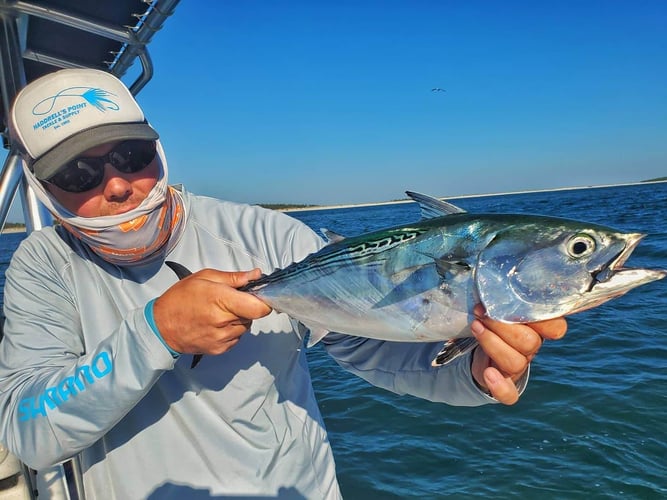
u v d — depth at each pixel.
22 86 0.92
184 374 0.66
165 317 0.54
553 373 2.33
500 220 0.67
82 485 0.67
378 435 1.92
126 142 0.61
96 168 0.60
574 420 1.88
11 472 0.69
